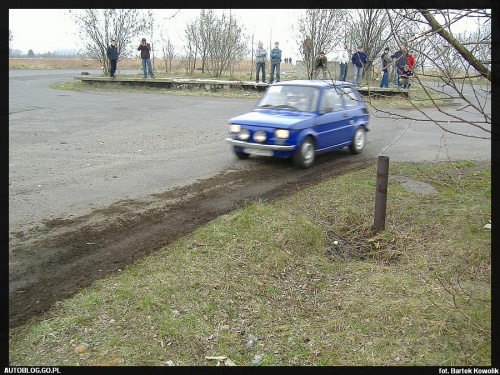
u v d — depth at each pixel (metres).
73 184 8.18
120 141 11.90
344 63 20.95
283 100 10.20
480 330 4.03
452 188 8.08
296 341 4.17
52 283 4.84
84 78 25.41
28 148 10.97
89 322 4.18
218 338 4.14
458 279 4.91
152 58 32.09
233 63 30.58
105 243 5.80
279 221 6.39
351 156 10.76
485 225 6.29
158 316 4.29
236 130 9.59
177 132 13.16
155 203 7.26
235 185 8.27
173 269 5.11
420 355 3.83
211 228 6.14
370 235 6.38
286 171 9.28
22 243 5.78
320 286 5.17
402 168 9.38
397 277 5.21
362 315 4.50
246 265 5.35
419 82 3.89
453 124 15.30
